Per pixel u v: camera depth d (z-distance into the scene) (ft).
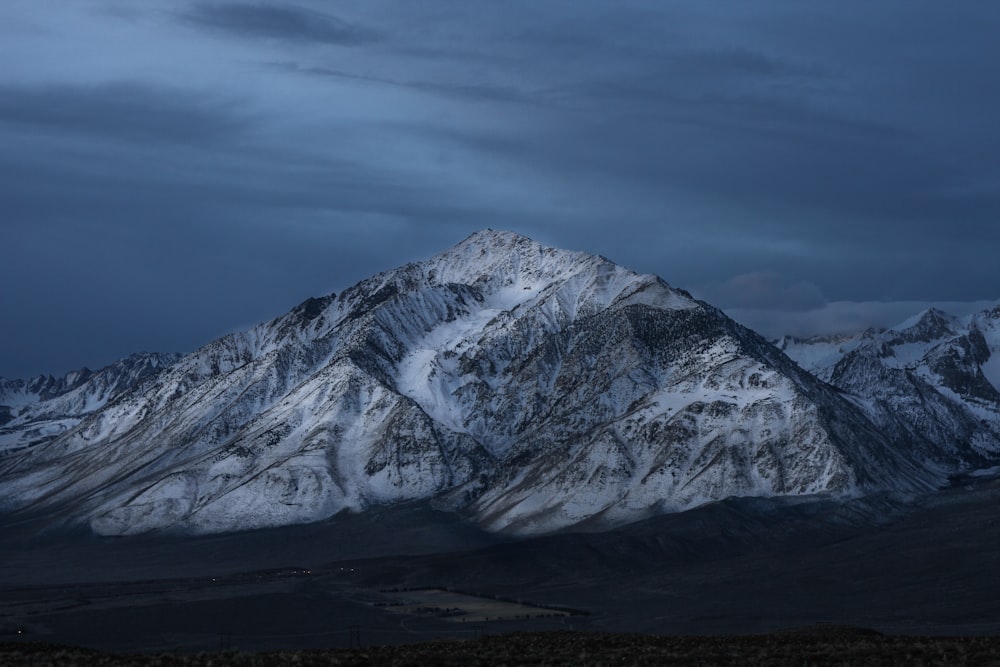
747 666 408.46
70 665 418.10
